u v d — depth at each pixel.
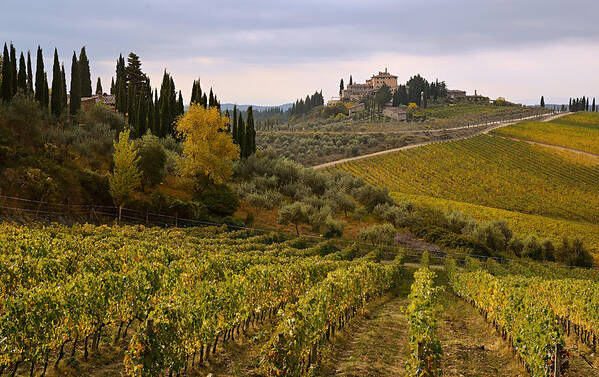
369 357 16.11
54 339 12.29
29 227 32.19
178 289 18.08
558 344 13.59
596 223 100.31
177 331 12.53
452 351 17.86
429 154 142.00
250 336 18.16
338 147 149.88
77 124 67.56
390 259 58.50
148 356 11.48
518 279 31.78
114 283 15.13
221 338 17.16
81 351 14.16
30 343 11.57
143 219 51.25
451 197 109.12
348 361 15.51
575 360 17.81
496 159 139.75
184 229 46.78
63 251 20.70
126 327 16.22
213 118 67.00
